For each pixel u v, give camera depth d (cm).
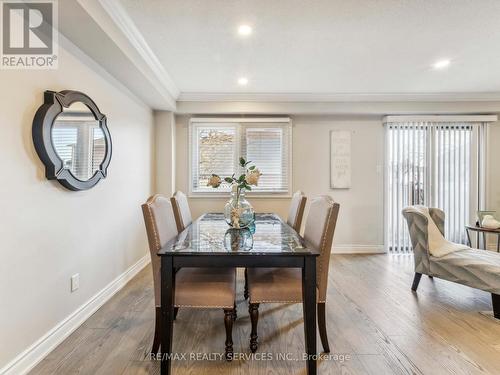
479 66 293
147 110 361
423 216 260
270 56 267
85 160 214
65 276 196
